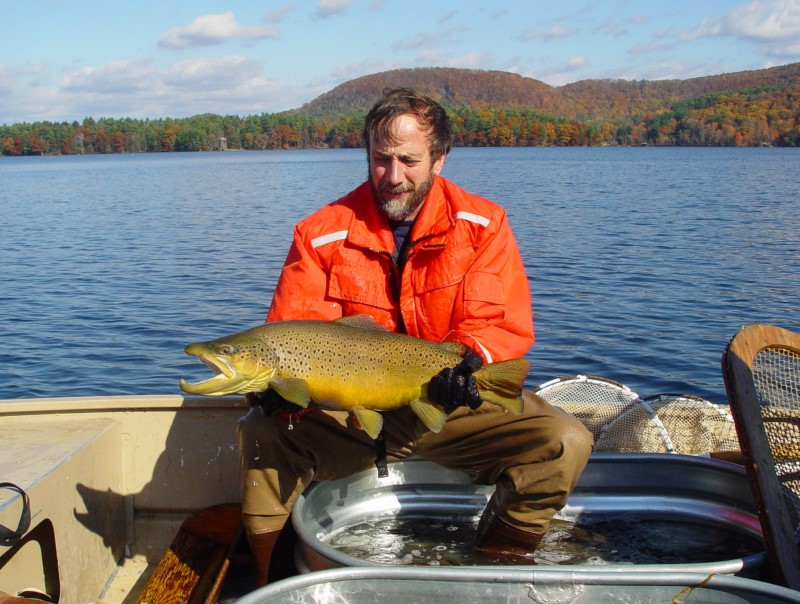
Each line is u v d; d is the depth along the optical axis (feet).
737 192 147.84
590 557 11.85
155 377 34.86
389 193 11.80
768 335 11.59
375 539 12.50
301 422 11.58
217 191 172.55
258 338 10.50
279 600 8.85
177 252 74.33
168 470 14.20
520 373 10.64
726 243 76.28
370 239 12.11
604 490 13.15
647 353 37.06
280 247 76.59
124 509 14.24
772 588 8.53
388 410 11.35
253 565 12.06
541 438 11.30
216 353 10.10
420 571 9.09
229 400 13.96
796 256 67.21
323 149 654.53
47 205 141.90
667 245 75.15
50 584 11.86
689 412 16.67
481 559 11.88
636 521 12.85
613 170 242.58
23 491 10.85
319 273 12.23
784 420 11.44
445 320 12.03
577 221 97.04
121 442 14.16
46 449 12.55
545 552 12.03
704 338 39.83
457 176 209.97
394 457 12.50
